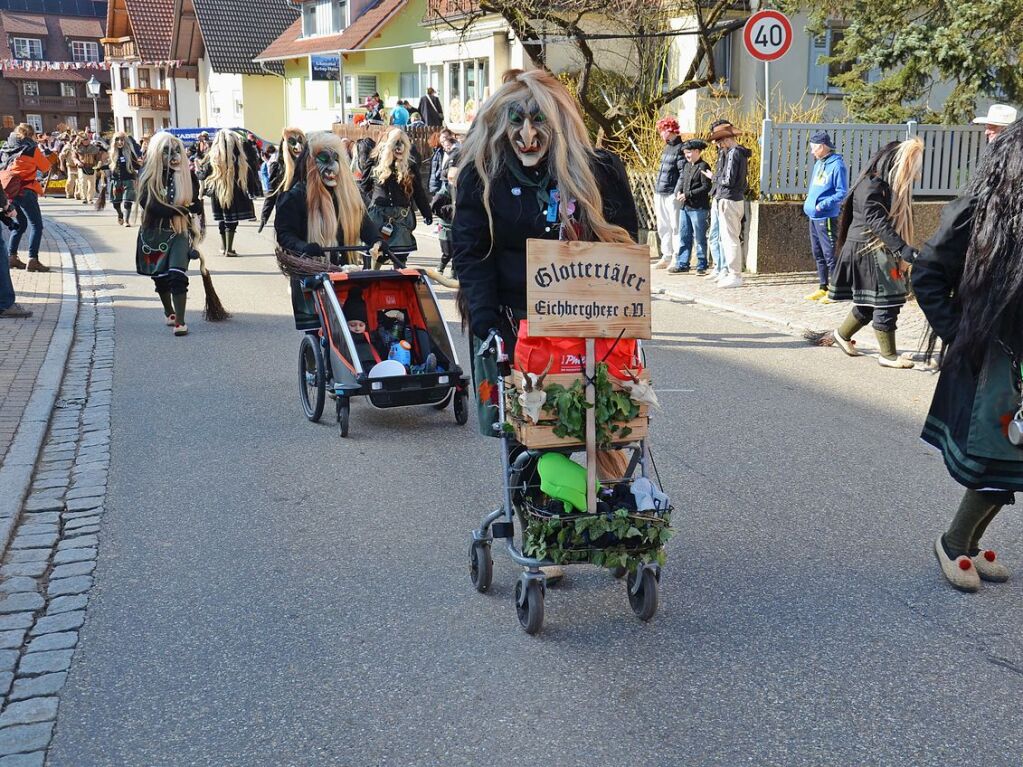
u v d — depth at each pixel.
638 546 3.97
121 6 63.75
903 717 3.51
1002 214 3.92
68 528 5.33
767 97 13.88
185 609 4.40
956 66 13.64
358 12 37.34
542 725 3.50
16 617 4.32
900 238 8.30
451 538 5.17
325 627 4.22
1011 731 3.42
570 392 3.87
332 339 6.96
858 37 14.73
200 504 5.67
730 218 12.99
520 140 3.99
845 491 5.75
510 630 4.19
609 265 3.87
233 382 8.50
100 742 3.43
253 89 47.81
